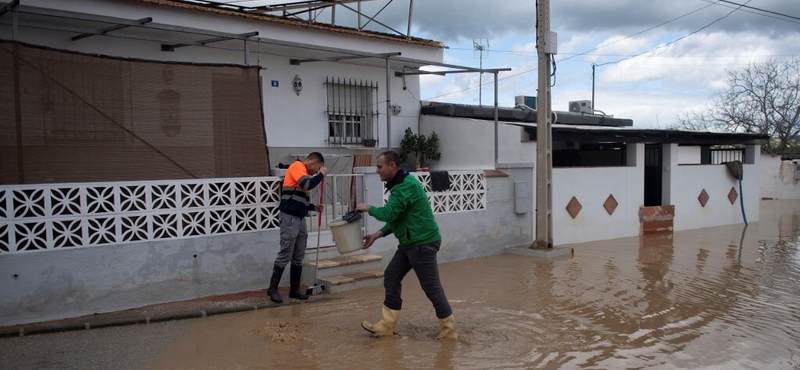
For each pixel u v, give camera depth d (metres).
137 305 7.00
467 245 10.88
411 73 13.60
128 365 5.22
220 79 7.68
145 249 7.05
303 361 5.36
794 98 28.19
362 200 9.23
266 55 11.67
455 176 10.63
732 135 16.48
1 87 6.28
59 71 6.64
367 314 6.95
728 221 16.69
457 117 14.27
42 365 5.18
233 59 11.29
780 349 5.82
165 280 7.21
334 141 12.80
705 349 5.80
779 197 26.62
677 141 14.95
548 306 7.42
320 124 12.60
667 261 10.67
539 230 11.39
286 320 6.68
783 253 11.58
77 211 6.65
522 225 11.88
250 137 7.90
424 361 5.38
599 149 16.08
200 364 5.27
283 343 5.86
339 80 12.84
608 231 13.59
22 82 6.41
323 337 6.07
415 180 5.84
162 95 7.30
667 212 14.76
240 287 7.80
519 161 12.38
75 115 6.74
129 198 6.96
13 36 6.70
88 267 6.67
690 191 15.52
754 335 6.27
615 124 19.03
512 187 11.67
